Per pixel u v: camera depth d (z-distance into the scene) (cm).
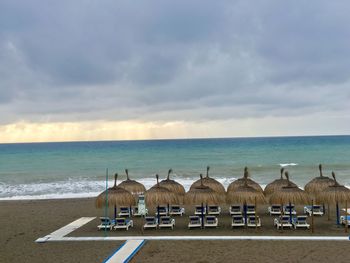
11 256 1527
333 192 1791
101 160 8106
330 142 15150
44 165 7038
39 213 2467
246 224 1905
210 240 1662
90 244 1648
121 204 1853
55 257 1486
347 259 1375
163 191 1883
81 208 2625
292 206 2181
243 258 1411
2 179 4694
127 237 1742
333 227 1880
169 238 1706
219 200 1859
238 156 8225
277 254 1449
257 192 1844
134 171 5566
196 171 5322
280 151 9638
